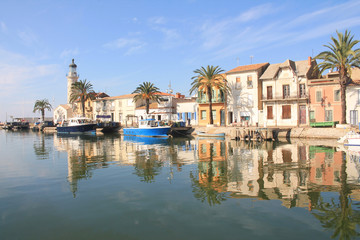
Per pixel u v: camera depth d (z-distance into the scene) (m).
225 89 47.72
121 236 7.52
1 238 7.55
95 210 9.51
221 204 9.78
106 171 16.30
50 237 7.57
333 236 7.27
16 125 99.94
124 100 70.19
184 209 9.37
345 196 10.44
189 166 17.36
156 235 7.52
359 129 30.61
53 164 19.33
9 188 12.63
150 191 11.66
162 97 61.50
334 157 19.33
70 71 89.81
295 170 15.31
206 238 7.28
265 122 40.41
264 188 11.77
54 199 10.86
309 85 40.09
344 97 33.03
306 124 40.59
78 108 86.19
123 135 52.03
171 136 44.97
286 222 8.15
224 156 21.16
